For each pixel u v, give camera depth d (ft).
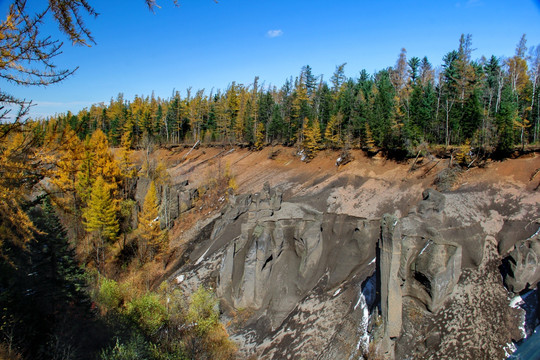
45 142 29.45
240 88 430.61
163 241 166.81
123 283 134.41
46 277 72.02
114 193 184.85
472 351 78.13
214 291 126.72
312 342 94.38
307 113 276.00
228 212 169.78
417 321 85.56
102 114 445.78
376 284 89.40
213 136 384.68
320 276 115.14
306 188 199.52
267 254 118.32
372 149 209.97
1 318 51.70
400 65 254.27
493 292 89.61
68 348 53.93
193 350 86.43
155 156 284.41
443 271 86.17
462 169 157.79
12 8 22.90
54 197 36.78
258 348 99.81
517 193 125.29
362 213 152.66
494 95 217.15
